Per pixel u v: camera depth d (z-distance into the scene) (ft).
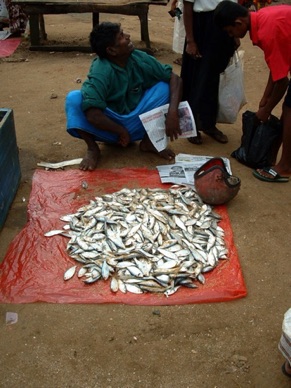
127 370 6.87
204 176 9.87
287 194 10.78
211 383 6.72
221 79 12.00
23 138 12.96
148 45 20.07
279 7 9.74
